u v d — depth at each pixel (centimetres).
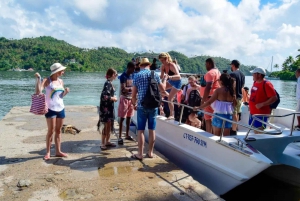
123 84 569
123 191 362
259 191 467
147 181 393
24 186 373
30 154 504
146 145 570
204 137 442
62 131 666
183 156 500
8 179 396
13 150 527
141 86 453
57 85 462
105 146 539
